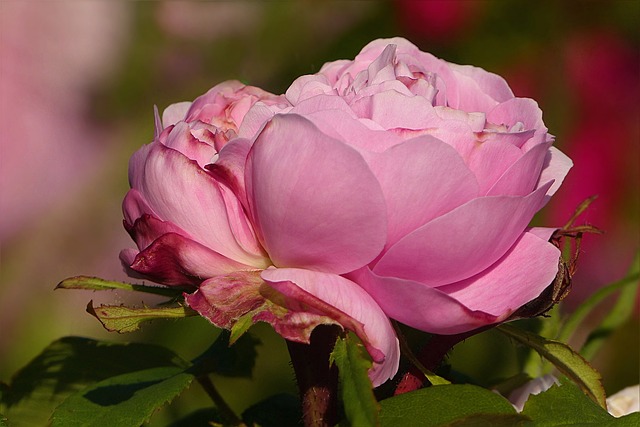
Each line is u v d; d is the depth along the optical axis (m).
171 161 0.52
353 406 0.49
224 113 0.54
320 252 0.51
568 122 0.97
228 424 0.60
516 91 0.92
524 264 0.52
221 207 0.52
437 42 0.92
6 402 0.61
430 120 0.51
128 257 0.54
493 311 0.51
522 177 0.51
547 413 0.52
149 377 0.57
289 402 0.60
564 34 0.91
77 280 0.54
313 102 0.51
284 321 0.50
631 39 0.95
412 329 0.57
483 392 0.51
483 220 0.50
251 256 0.52
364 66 0.55
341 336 0.50
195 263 0.52
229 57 1.04
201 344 0.83
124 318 0.51
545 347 0.54
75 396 0.55
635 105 1.07
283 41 0.91
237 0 1.02
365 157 0.50
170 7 1.08
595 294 0.64
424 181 0.50
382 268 0.51
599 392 0.54
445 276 0.51
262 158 0.50
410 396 0.51
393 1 0.91
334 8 0.92
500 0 0.89
